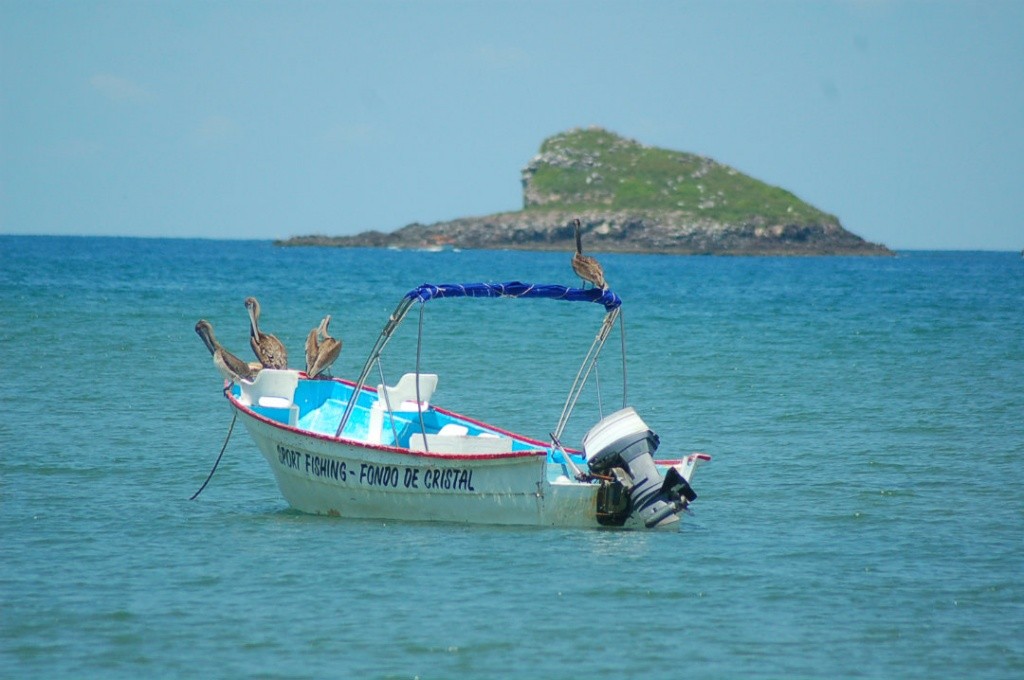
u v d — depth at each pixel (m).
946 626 46.78
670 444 85.88
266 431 65.69
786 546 58.00
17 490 67.31
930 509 65.81
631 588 50.91
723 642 44.78
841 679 41.53
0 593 48.91
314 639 44.38
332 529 60.81
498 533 60.03
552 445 69.88
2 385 105.81
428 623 46.16
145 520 61.72
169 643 43.75
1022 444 85.06
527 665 42.31
